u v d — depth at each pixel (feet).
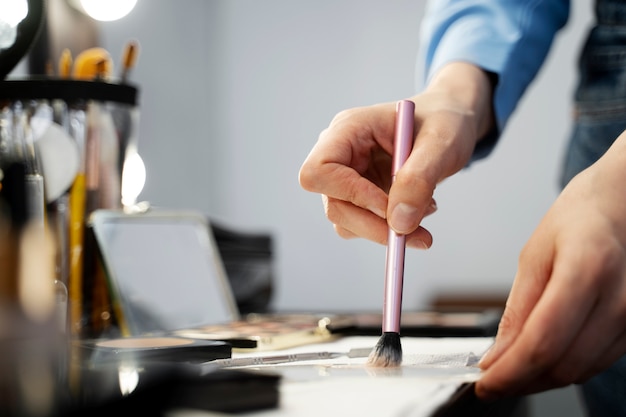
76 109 2.62
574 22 8.81
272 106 9.94
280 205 9.90
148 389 1.33
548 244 1.84
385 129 2.23
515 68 2.70
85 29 3.72
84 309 2.57
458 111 2.30
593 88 2.80
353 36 9.74
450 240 9.28
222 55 10.02
